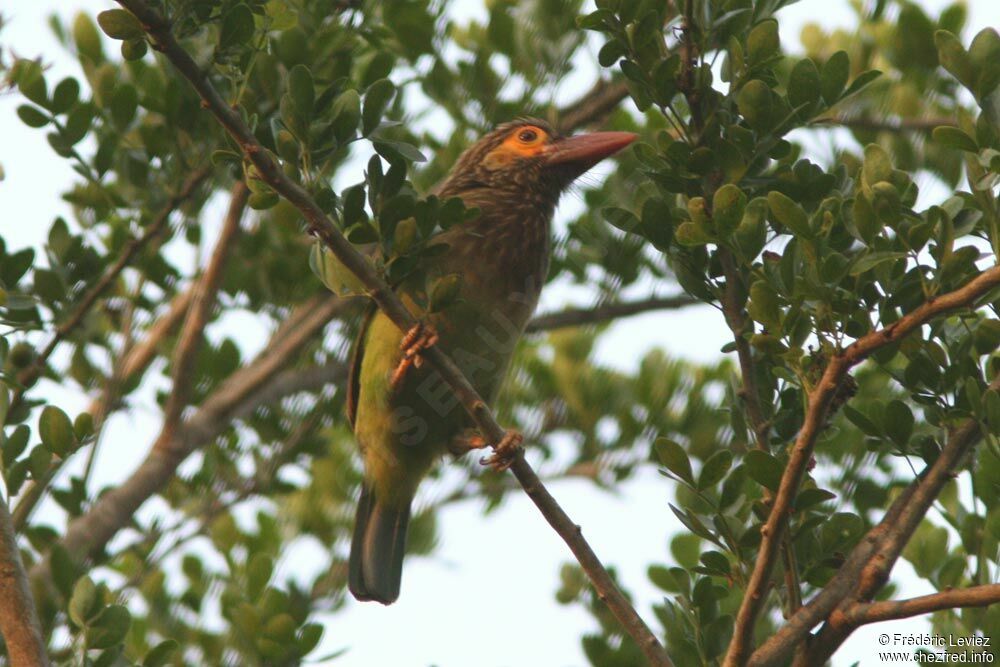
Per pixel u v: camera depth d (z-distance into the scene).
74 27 11.58
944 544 8.27
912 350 7.17
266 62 9.40
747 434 7.85
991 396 6.54
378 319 9.28
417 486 9.99
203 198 11.80
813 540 7.38
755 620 6.38
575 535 7.05
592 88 12.79
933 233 6.11
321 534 12.46
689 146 7.30
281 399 11.86
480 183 10.22
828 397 6.09
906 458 7.18
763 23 7.16
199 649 10.65
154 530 11.20
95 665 7.42
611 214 7.91
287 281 12.34
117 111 10.86
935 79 12.46
